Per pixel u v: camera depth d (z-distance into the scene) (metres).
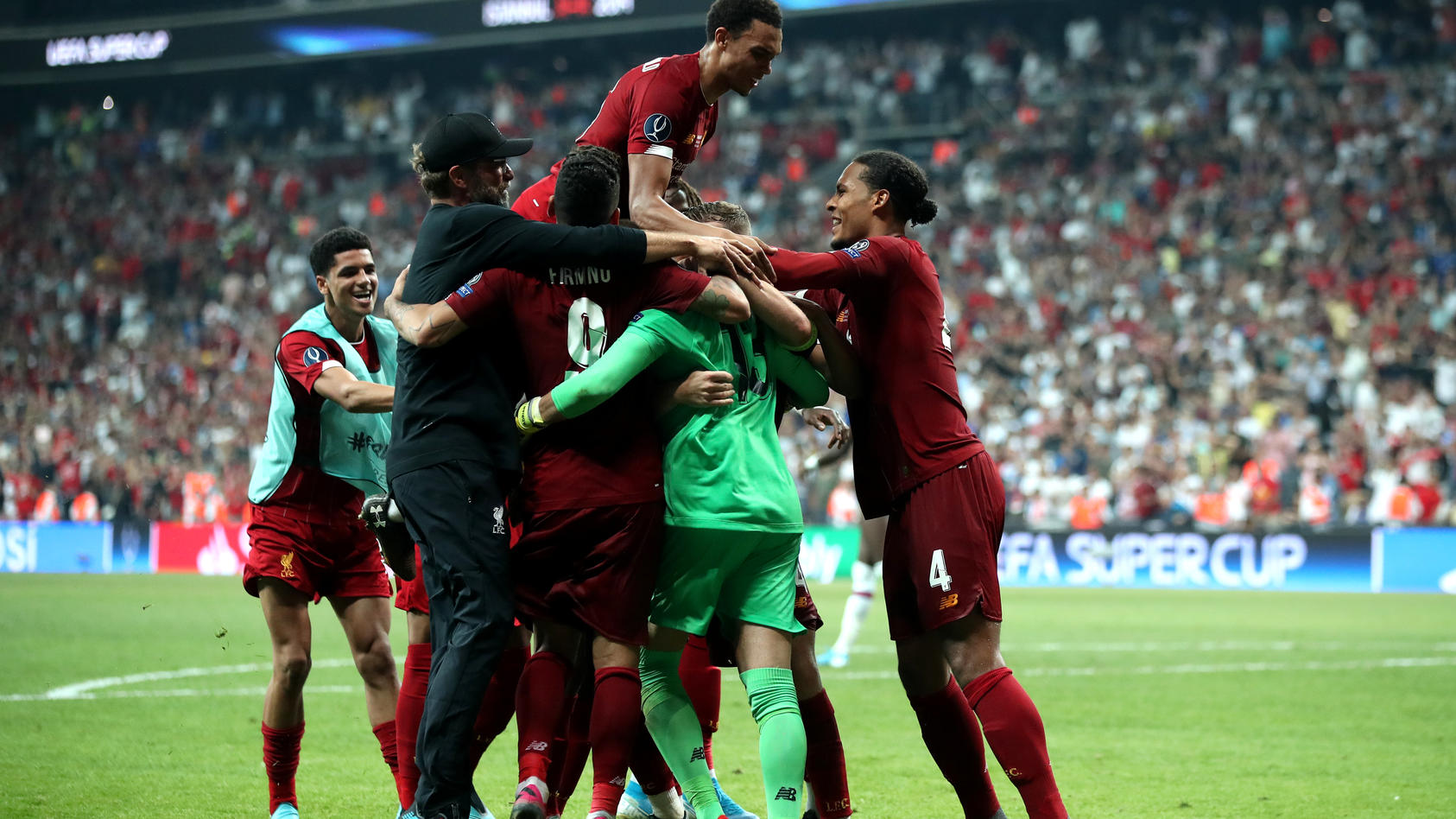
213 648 11.43
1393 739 7.22
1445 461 20.36
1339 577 18.95
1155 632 13.17
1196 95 29.42
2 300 33.62
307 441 5.09
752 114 33.84
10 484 26.59
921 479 4.43
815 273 4.39
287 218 34.38
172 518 25.56
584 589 4.18
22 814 5.21
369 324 5.45
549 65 37.31
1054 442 22.55
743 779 6.17
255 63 36.16
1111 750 6.87
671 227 4.53
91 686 9.06
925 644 4.55
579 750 4.83
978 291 26.64
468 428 4.23
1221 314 24.33
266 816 5.19
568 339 4.21
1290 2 30.84
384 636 5.18
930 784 6.02
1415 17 29.16
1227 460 20.94
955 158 30.77
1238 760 6.58
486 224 4.24
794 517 4.38
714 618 4.71
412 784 4.86
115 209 35.62
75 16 38.62
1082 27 31.78
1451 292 23.70
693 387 4.20
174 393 29.33
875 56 33.59
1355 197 26.02
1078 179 28.78
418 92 36.72
